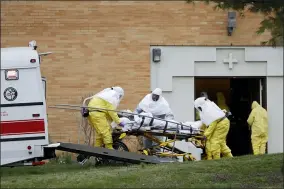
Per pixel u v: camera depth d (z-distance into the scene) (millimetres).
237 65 56625
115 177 33438
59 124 54625
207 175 33625
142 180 32531
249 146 60062
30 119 37219
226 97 60094
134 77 55594
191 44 55969
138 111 46031
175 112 55938
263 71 56781
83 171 37844
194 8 55938
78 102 55156
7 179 34625
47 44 55250
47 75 55094
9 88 37094
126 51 55500
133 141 52656
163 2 55781
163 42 55781
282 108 57000
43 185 31875
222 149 45656
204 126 45906
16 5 55156
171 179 32750
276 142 56781
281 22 33688
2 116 37000
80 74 55344
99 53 55500
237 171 34719
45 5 55250
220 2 34594
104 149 40625
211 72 56344
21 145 37125
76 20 55375
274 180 32312
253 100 59094
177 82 56125
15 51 37500
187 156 44406
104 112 43469
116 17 55500
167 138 45562
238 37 56344
